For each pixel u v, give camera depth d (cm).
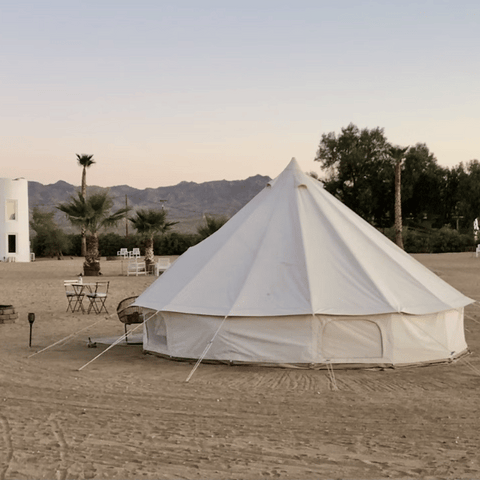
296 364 966
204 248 1145
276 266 1034
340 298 978
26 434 634
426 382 879
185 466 538
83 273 3005
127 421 682
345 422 679
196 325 1017
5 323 1494
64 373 945
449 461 550
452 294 1101
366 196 5550
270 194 1180
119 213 3066
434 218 5803
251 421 683
